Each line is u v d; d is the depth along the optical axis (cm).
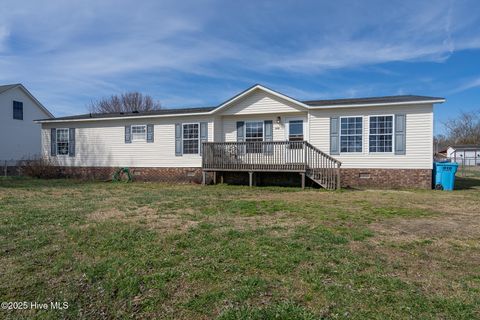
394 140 1373
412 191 1235
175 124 1711
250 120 1620
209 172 1611
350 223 651
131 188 1369
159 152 1745
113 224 629
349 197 1053
